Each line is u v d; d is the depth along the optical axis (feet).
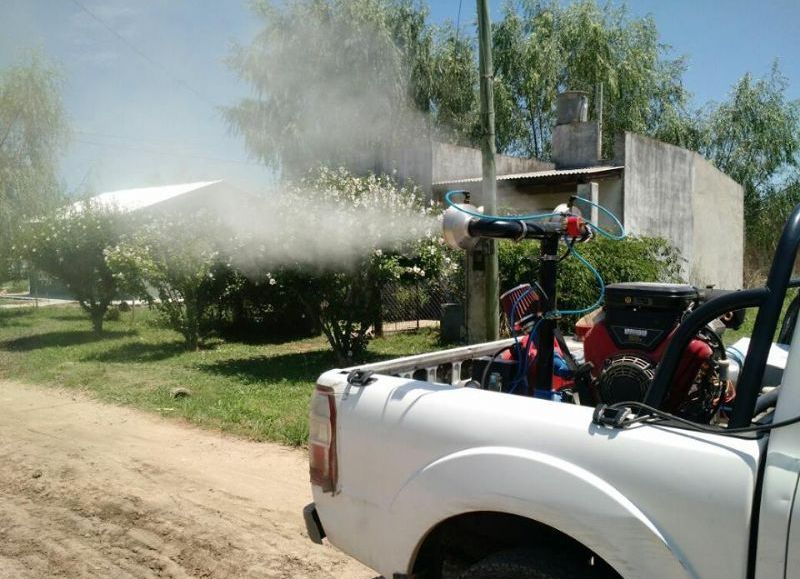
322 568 12.69
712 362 9.09
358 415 8.44
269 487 17.12
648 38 80.43
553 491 6.46
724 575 5.68
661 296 9.47
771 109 81.71
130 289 40.91
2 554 13.38
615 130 75.92
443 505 7.30
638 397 9.09
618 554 6.09
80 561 13.07
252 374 32.48
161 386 29.43
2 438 21.83
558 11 78.59
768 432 6.05
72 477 17.83
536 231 9.34
